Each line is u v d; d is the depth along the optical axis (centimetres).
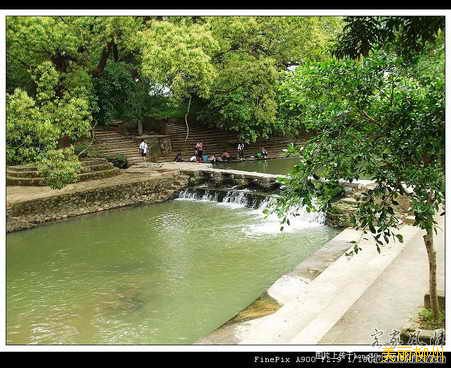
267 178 1922
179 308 1009
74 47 1814
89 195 1747
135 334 909
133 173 2064
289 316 793
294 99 711
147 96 2802
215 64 2562
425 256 1016
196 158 2614
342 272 953
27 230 1567
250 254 1320
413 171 588
